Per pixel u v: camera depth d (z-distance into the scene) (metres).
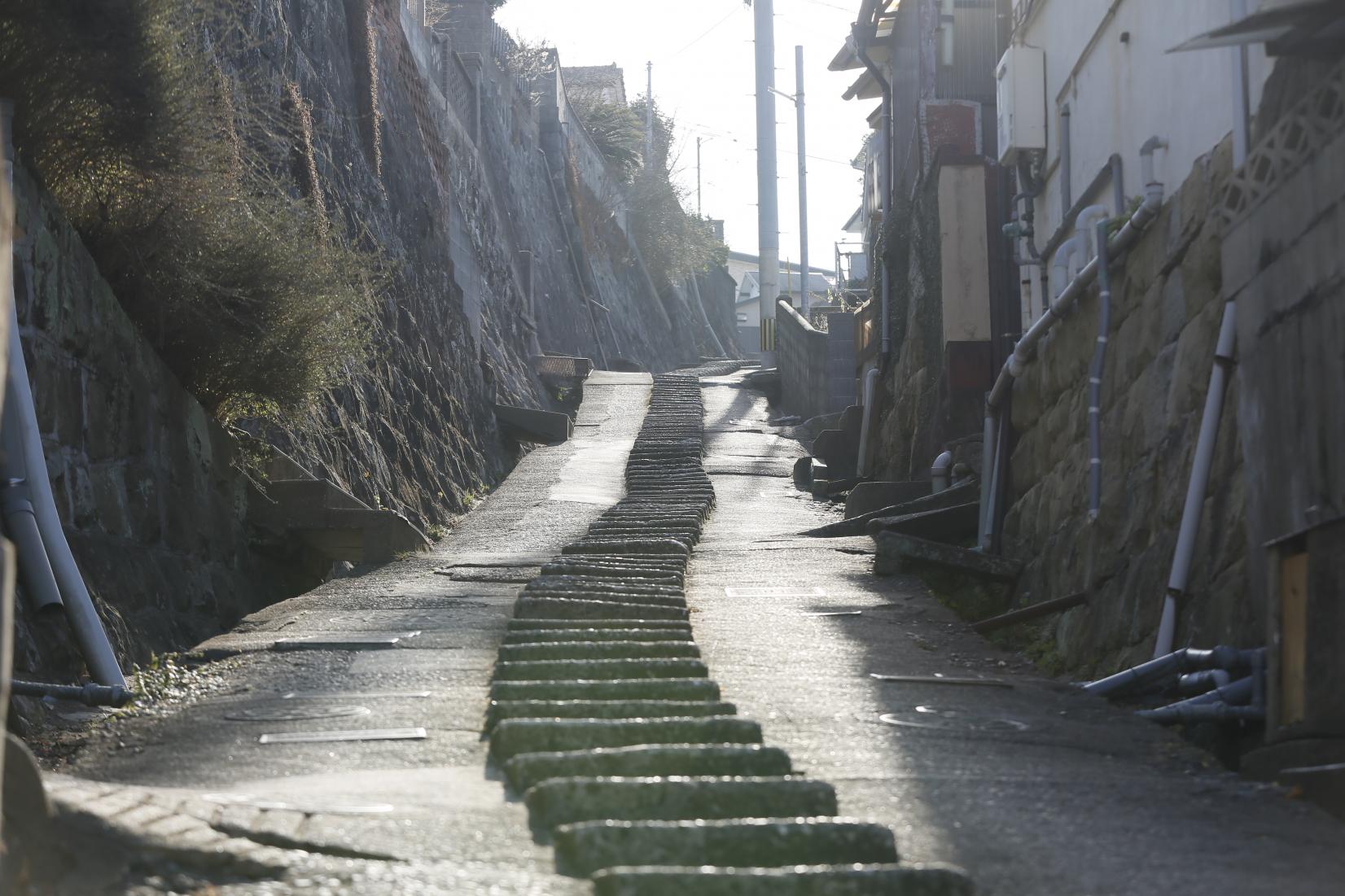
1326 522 4.92
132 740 6.32
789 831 4.04
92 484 8.98
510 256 33.62
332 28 18.88
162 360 10.56
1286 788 5.07
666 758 4.94
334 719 6.44
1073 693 7.16
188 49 10.30
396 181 21.06
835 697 6.78
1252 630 6.10
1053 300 10.45
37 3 8.53
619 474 21.34
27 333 8.12
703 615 9.40
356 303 12.66
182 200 10.20
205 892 3.54
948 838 4.33
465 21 35.00
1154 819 4.63
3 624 2.89
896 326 19.75
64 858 3.46
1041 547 10.56
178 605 9.96
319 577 13.77
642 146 57.88
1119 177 9.49
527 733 5.40
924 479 16.27
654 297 54.66
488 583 11.65
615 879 3.62
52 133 9.16
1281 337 5.72
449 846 4.11
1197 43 6.04
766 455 23.33
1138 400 8.34
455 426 21.23
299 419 12.71
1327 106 5.42
